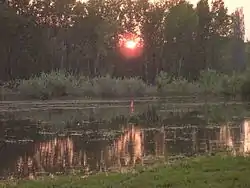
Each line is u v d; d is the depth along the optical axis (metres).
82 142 34.44
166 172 18.17
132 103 73.88
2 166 25.39
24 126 44.56
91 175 19.92
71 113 58.31
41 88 80.44
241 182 15.73
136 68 127.56
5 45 96.50
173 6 120.88
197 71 123.50
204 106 69.75
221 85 88.38
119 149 31.06
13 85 84.06
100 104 72.62
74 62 123.56
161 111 61.62
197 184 15.65
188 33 120.25
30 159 27.64
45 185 17.30
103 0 122.56
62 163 26.27
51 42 111.69
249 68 89.12
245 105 71.25
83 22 114.69
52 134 38.97
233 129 41.97
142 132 40.16
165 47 123.56
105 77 93.12
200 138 36.09
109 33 114.81
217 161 19.77
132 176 18.00
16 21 94.00
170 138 36.34
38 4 113.00
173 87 96.06
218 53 128.25
